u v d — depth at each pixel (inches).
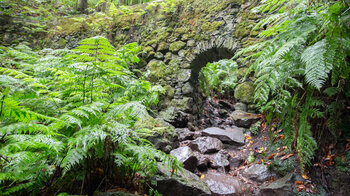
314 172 90.2
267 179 101.9
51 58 83.5
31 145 49.2
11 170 53.5
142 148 66.9
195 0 194.5
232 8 175.6
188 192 82.6
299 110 87.6
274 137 122.4
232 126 159.6
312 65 44.2
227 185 99.0
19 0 261.1
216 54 185.9
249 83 160.4
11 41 238.7
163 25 203.6
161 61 196.7
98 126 61.6
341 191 79.8
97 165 70.5
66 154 59.9
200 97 210.5
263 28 157.2
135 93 93.2
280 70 66.5
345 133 86.3
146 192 76.5
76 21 243.4
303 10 68.5
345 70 52.6
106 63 74.6
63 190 64.9
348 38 42.9
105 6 270.4
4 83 68.0
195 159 110.3
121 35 220.4
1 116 47.4
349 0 41.8
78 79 72.2
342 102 79.8
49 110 70.8
